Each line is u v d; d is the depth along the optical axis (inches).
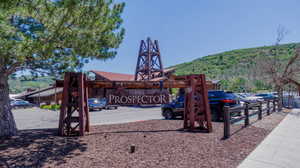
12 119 266.8
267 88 2287.2
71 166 153.6
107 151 193.5
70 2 187.8
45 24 195.8
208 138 249.4
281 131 300.8
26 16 193.8
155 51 1503.4
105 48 264.4
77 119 277.3
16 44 167.6
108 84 293.9
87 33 227.5
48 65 245.8
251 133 283.1
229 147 209.0
